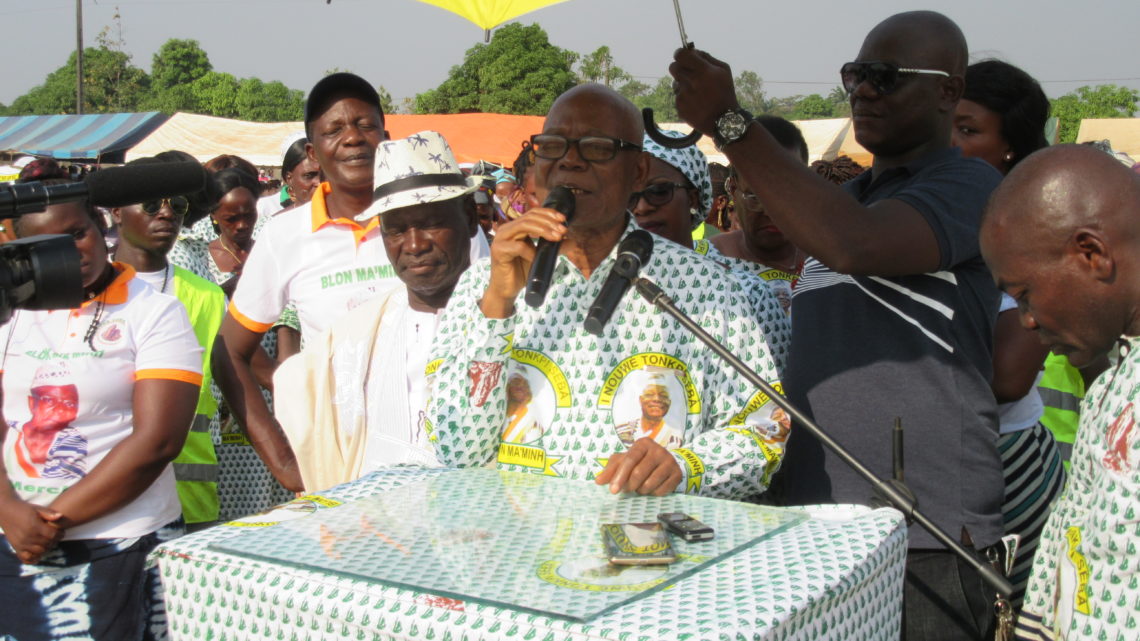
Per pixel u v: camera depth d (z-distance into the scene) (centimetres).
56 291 165
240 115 7100
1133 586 156
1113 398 165
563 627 129
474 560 151
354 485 203
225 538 165
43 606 280
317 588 145
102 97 8075
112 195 171
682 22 216
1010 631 180
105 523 285
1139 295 164
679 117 225
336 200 371
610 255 228
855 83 249
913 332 236
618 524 163
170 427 286
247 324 365
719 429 221
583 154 219
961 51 244
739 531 166
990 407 236
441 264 289
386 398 294
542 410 224
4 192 160
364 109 366
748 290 287
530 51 4197
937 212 225
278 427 366
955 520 230
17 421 282
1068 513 188
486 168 783
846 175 387
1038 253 170
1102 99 3653
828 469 243
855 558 153
